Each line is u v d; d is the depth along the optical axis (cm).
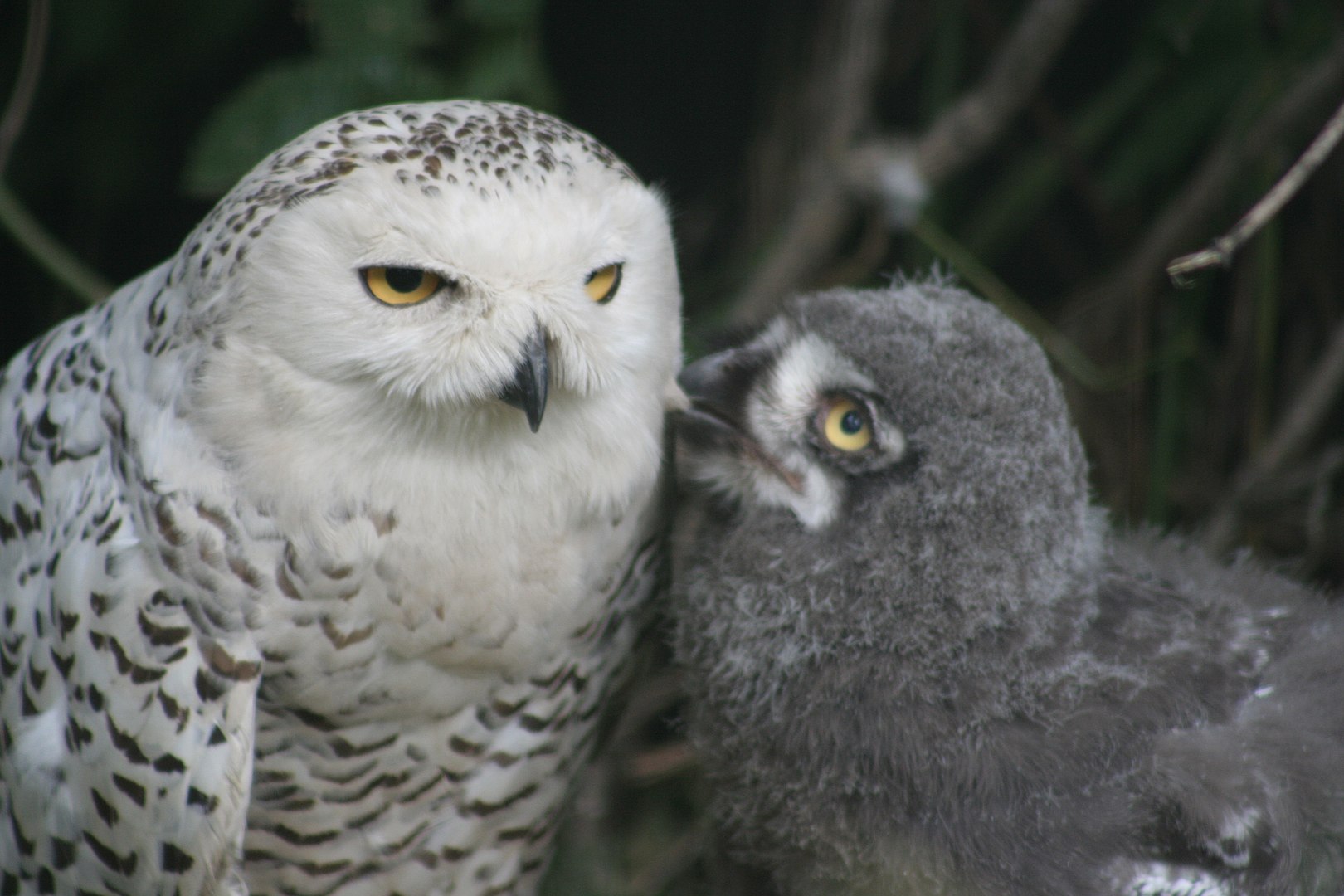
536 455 344
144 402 344
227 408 342
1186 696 349
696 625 351
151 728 344
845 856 349
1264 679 352
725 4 409
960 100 388
